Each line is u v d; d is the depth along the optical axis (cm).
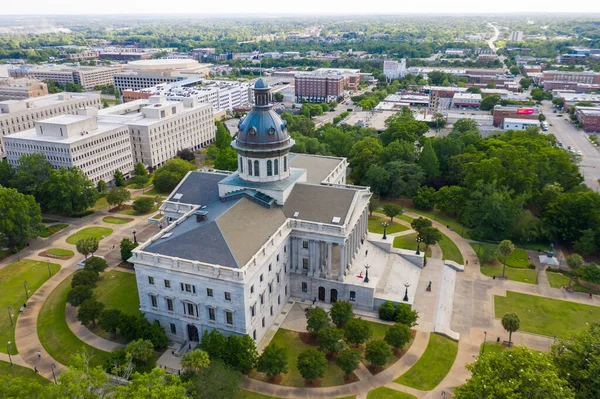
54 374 8819
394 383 8606
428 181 18350
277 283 10512
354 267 11631
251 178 11419
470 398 6519
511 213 14038
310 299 11238
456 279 12300
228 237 9431
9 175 17200
